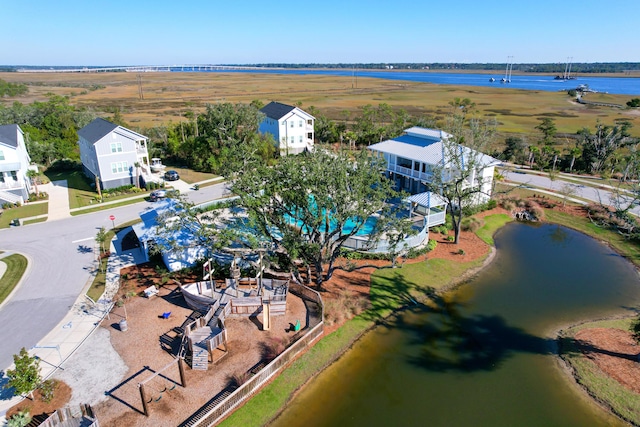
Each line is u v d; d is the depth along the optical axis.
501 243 40.09
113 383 20.67
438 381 22.19
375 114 94.62
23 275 31.31
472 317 27.98
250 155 31.16
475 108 132.88
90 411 17.41
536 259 36.69
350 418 19.80
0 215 43.84
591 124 101.69
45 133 76.81
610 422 19.47
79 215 44.22
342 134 81.00
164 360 22.30
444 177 43.84
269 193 27.58
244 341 23.84
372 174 27.75
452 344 25.20
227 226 33.53
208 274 27.91
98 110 125.88
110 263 33.22
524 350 24.62
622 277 33.44
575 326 26.77
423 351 24.55
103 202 48.66
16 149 46.69
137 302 27.70
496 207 48.25
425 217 39.25
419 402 20.78
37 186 54.53
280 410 20.08
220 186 55.12
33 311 26.72
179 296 28.44
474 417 19.91
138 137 53.53
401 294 30.33
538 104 146.50
